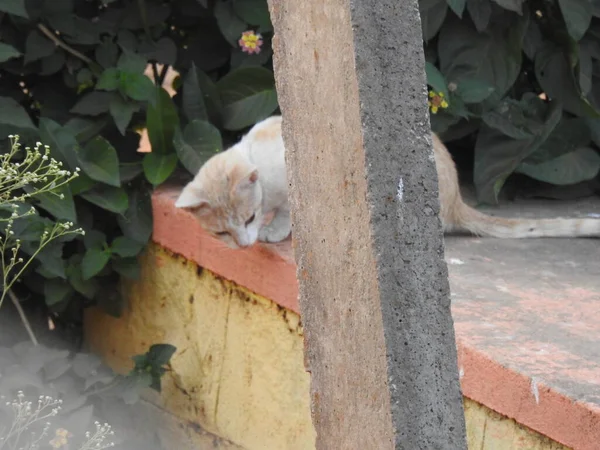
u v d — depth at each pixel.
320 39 3.30
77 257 6.33
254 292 5.57
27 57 6.34
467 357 4.18
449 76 6.65
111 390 6.20
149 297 6.57
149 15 6.71
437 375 3.31
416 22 3.19
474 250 5.75
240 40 6.51
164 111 6.33
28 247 5.92
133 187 6.48
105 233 6.53
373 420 3.39
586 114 6.63
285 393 5.53
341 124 3.28
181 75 7.01
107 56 6.54
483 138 6.64
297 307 5.19
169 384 6.48
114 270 6.46
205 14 6.84
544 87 6.72
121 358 6.88
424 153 3.24
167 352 6.17
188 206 5.56
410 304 3.26
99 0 6.77
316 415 3.72
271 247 5.46
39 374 5.98
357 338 3.40
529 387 3.88
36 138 6.02
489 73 6.64
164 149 6.41
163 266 6.41
